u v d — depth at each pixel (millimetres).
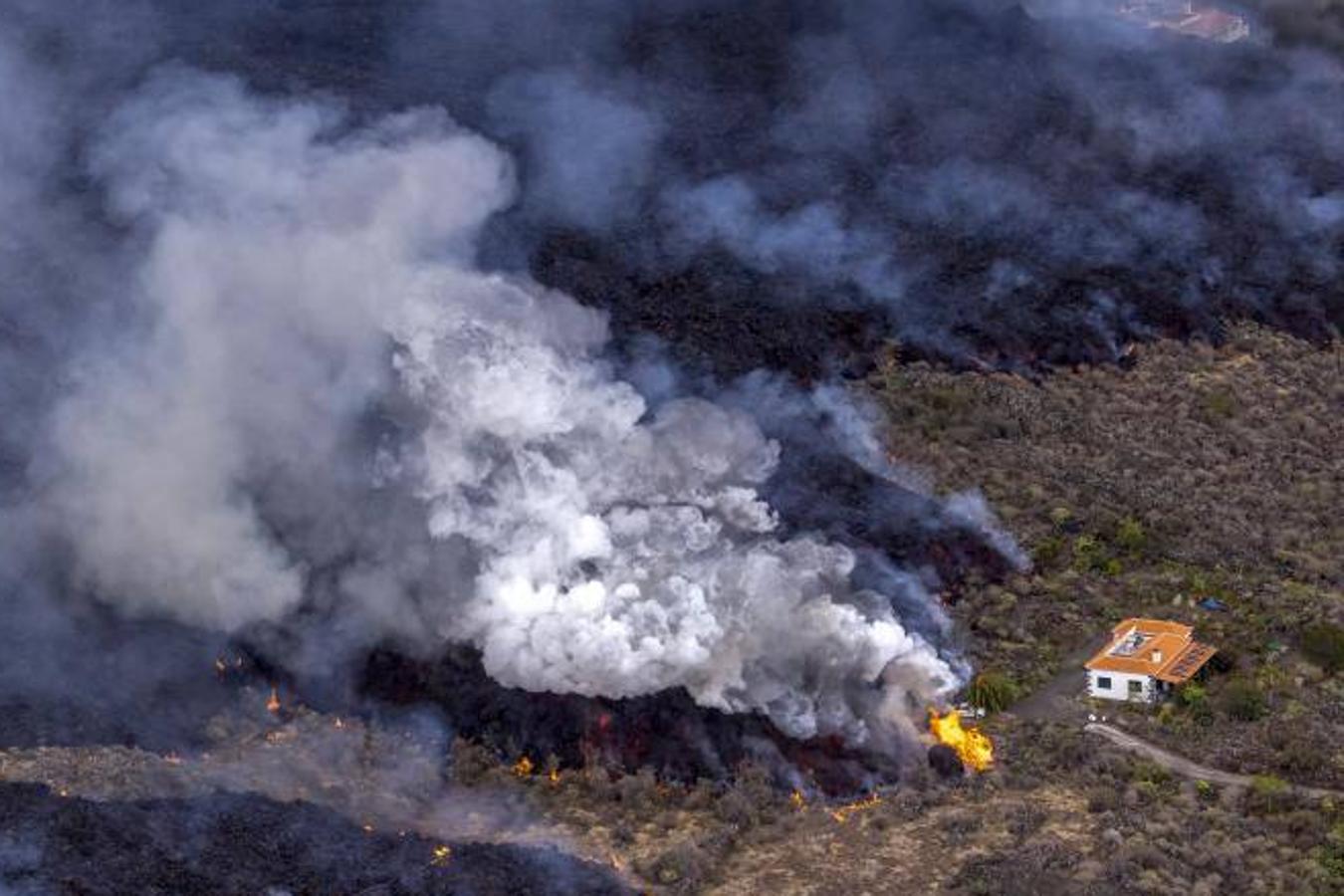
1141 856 83000
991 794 88875
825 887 82375
